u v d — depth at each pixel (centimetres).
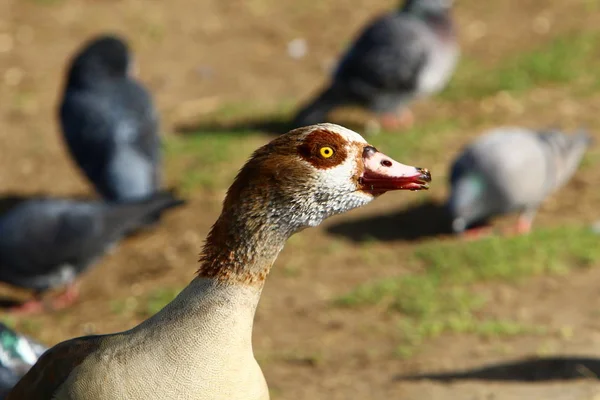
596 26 2125
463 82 1883
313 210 508
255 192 499
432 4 1705
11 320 1123
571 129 1647
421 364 942
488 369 916
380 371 935
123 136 1395
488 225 1391
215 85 1938
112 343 508
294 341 1018
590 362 912
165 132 1708
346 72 1677
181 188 1462
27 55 2011
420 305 1077
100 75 1436
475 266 1184
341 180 507
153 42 2108
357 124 1758
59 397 510
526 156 1313
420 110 1798
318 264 1233
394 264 1226
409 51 1647
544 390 851
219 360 489
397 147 1598
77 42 2077
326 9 2294
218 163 1544
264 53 2088
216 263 500
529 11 2238
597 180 1466
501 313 1064
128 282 1223
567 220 1356
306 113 1694
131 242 1330
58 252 1174
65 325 1107
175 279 1215
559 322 1027
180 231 1348
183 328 493
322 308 1098
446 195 1443
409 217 1388
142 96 1445
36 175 1572
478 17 2228
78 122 1413
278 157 502
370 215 1395
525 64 1930
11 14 2188
